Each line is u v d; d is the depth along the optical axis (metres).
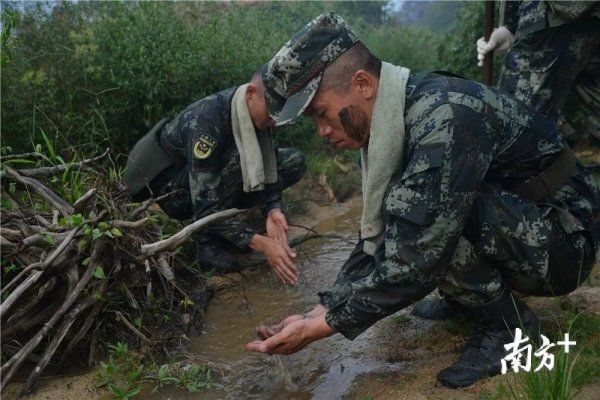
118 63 4.53
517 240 1.96
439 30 11.91
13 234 2.34
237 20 6.11
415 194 1.80
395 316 2.79
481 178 1.86
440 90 1.88
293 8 8.00
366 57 1.90
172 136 3.26
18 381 2.27
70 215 2.46
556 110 3.34
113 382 2.28
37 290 2.35
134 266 2.55
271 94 2.73
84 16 4.95
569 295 2.62
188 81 4.79
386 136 1.90
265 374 2.38
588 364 1.98
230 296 3.17
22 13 4.49
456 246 1.94
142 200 3.40
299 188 4.88
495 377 2.04
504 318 2.09
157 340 2.52
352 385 2.22
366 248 2.12
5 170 2.68
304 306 3.01
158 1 5.18
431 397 2.00
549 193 2.06
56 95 4.43
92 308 2.36
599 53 3.39
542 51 3.22
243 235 3.02
